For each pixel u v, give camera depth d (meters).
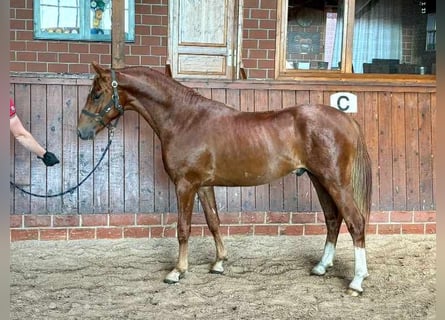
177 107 3.66
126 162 4.80
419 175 5.13
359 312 3.19
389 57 6.54
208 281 3.78
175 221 4.86
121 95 3.64
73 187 4.68
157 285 3.68
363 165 3.50
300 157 3.56
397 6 6.55
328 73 6.20
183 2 6.19
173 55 6.22
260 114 3.69
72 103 4.74
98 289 3.60
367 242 4.88
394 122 5.11
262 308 3.26
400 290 3.60
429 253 4.54
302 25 6.31
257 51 6.17
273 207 4.95
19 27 5.84
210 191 3.92
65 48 5.94
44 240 4.70
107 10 5.99
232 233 4.90
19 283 3.70
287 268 4.11
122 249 4.59
